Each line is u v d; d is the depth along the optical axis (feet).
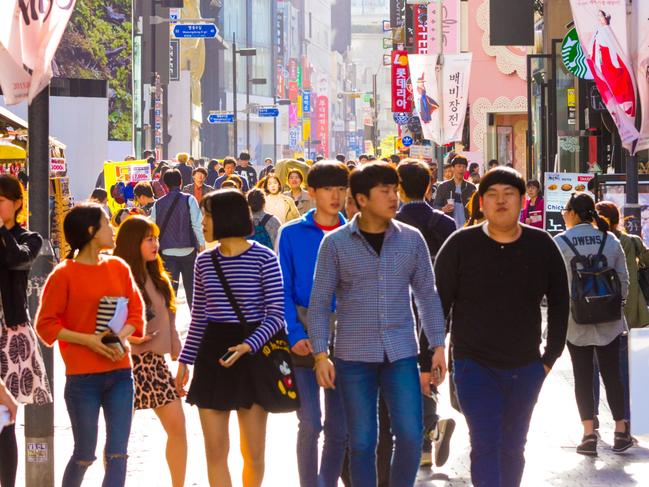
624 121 102.94
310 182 61.11
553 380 102.94
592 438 76.95
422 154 291.58
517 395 55.47
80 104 352.28
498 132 351.67
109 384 56.85
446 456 70.85
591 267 76.54
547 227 160.25
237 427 84.84
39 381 58.75
